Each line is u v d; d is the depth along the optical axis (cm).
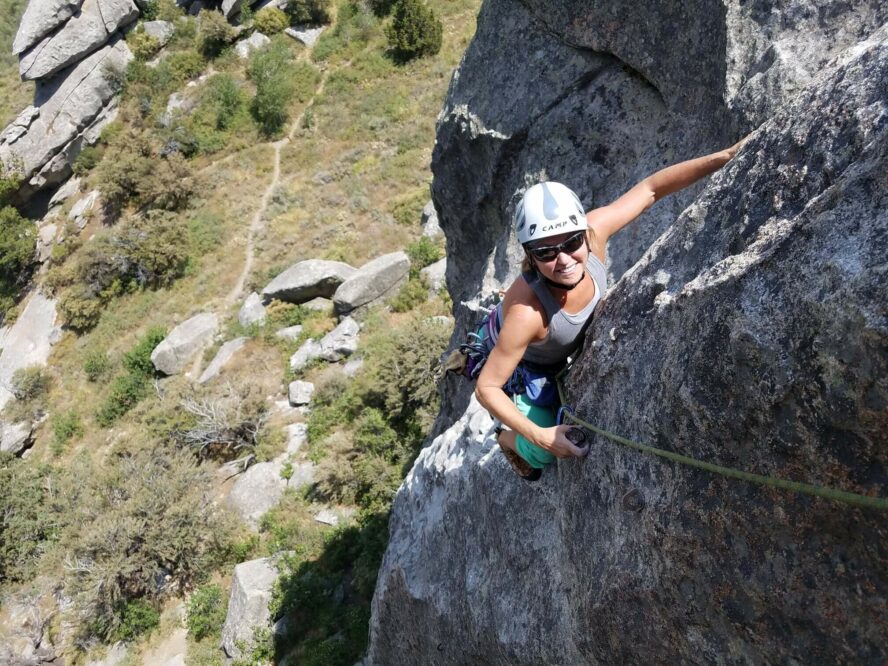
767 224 235
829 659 226
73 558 2012
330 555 1808
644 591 297
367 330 2497
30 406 2920
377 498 1872
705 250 269
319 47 3647
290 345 2594
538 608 460
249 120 3512
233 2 3841
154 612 1897
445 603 644
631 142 673
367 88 3441
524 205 273
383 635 898
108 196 3438
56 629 2020
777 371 209
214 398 2359
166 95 3775
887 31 230
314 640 1620
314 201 3136
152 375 2839
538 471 391
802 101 244
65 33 3775
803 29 441
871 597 206
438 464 719
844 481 199
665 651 304
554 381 350
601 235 310
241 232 3134
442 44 3522
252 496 2067
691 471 260
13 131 3841
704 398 241
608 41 676
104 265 3142
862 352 182
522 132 771
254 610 1723
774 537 229
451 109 888
